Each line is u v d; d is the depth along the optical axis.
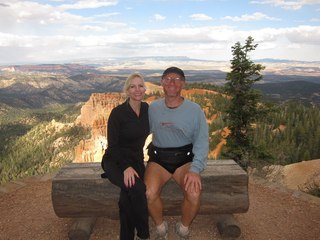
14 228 5.40
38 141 183.88
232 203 5.00
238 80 16.50
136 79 4.45
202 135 4.62
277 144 62.81
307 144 67.19
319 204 6.42
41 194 6.90
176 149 4.73
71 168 5.54
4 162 151.38
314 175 21.23
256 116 16.48
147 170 4.77
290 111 89.31
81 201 4.95
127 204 4.29
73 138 170.50
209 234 5.14
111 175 4.40
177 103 4.68
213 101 107.19
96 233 5.20
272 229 5.38
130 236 4.34
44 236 5.14
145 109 4.72
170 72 4.51
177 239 5.02
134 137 4.58
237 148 16.41
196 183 4.32
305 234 5.21
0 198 6.71
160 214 4.55
